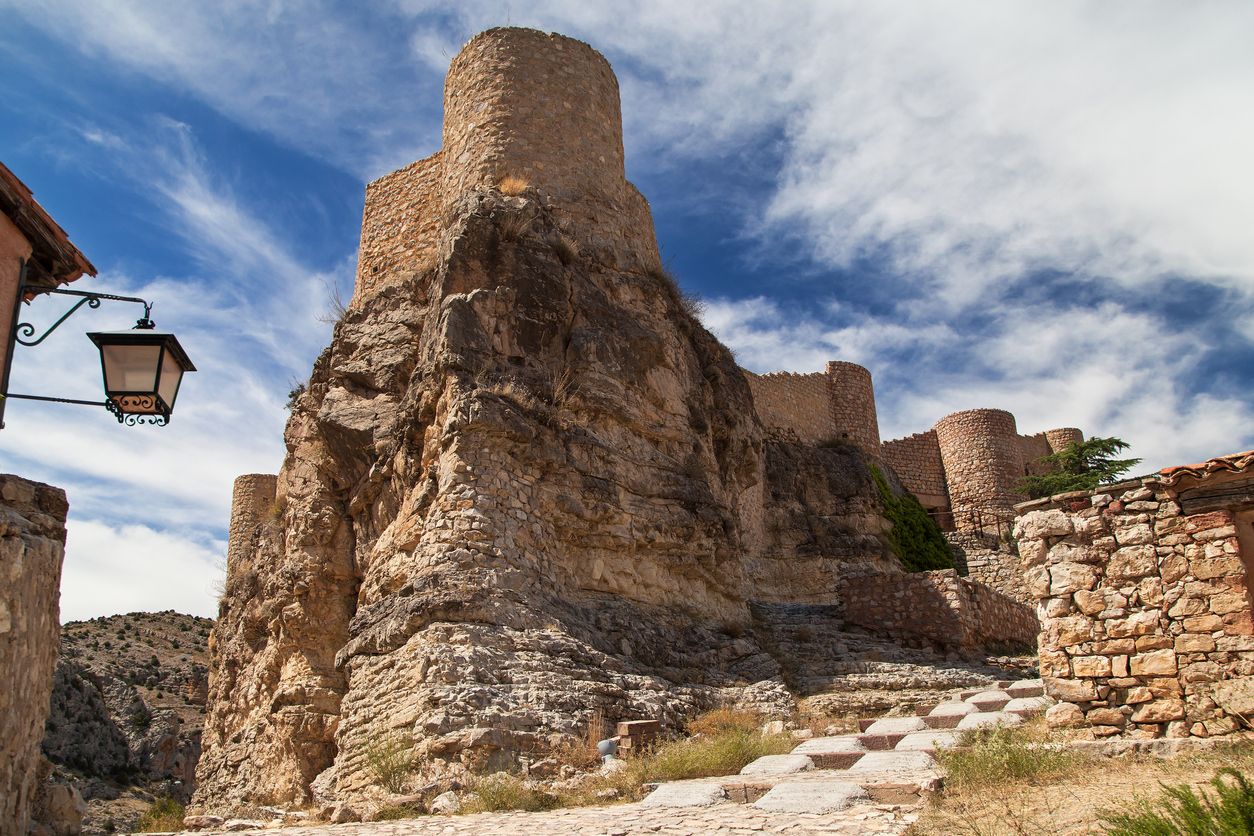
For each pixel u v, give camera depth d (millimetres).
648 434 20172
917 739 11453
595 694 14164
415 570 16391
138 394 7742
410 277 22594
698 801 8984
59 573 7820
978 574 31188
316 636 20391
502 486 16750
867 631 21391
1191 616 10617
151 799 33656
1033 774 8805
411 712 13375
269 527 24453
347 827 9352
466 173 22109
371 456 20703
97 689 40906
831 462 37219
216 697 25906
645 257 23297
